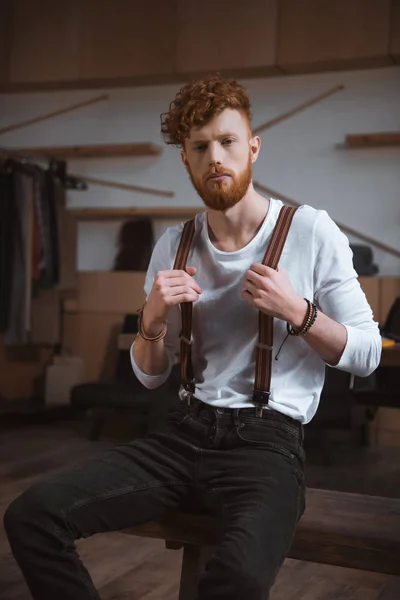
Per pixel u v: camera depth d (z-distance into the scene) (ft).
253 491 4.34
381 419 15.66
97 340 18.51
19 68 19.20
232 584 3.78
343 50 16.46
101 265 19.10
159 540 8.91
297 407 4.87
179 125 4.86
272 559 3.95
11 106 19.95
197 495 4.85
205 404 5.02
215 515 4.85
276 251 4.87
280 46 16.98
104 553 8.40
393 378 13.66
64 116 19.40
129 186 18.67
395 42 16.06
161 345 5.30
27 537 4.32
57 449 14.02
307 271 4.90
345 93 16.97
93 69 18.53
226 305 5.01
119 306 18.33
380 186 16.67
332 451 14.53
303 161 17.34
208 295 5.08
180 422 5.02
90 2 18.56
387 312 15.83
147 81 18.49
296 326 4.55
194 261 5.22
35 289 17.66
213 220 5.11
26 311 16.74
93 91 19.22
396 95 16.55
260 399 4.80
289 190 17.47
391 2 16.08
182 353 5.23
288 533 4.16
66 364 18.33
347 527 4.76
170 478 4.81
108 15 18.40
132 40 18.20
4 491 10.80
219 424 4.85
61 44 18.81
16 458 13.15
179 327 5.50
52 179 17.40
